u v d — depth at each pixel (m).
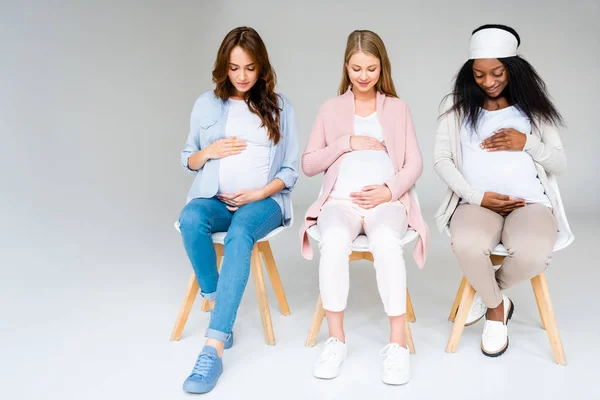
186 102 4.89
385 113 2.40
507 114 2.33
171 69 4.80
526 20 4.36
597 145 4.32
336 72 4.63
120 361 2.20
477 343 2.34
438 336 2.40
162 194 4.57
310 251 2.34
